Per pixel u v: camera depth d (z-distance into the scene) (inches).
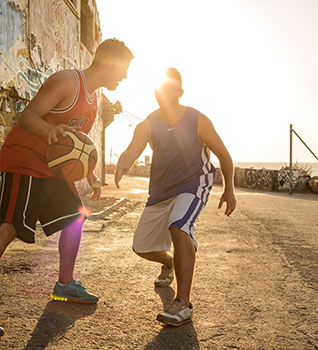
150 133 126.7
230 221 343.9
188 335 104.3
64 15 464.8
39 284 144.9
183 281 111.5
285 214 411.5
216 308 126.5
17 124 109.3
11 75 307.1
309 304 132.0
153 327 109.1
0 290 135.6
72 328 106.3
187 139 124.0
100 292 139.7
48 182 111.3
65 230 125.8
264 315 121.0
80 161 108.0
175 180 124.5
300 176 929.5
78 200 122.9
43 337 100.1
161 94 124.2
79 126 115.8
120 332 105.1
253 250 221.3
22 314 114.7
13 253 195.6
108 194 612.1
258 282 157.6
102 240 241.1
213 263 188.5
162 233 131.8
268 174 976.9
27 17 339.6
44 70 387.9
